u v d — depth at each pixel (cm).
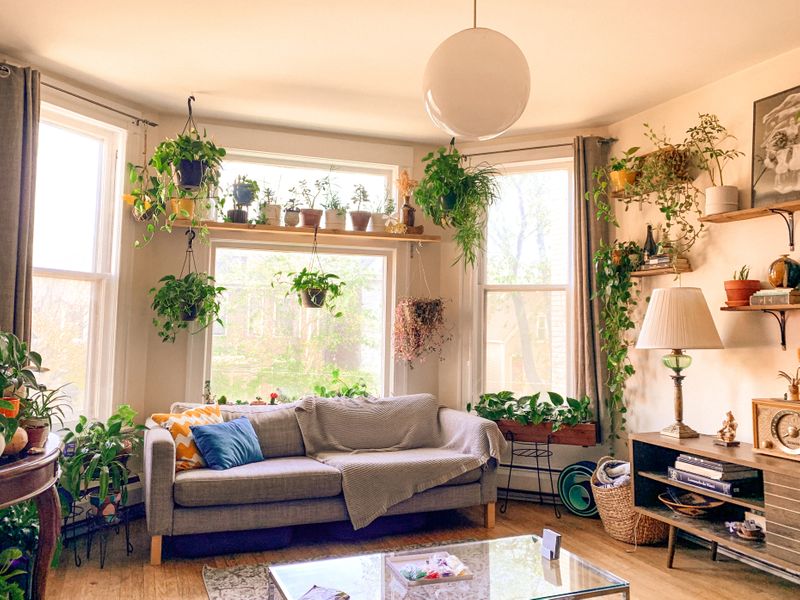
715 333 329
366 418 409
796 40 312
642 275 400
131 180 379
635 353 416
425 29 305
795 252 314
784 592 289
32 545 256
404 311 449
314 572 229
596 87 374
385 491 350
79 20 300
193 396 421
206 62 346
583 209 429
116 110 391
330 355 462
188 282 396
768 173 326
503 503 435
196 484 316
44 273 357
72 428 369
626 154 393
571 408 421
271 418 392
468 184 413
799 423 277
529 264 466
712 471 301
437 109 191
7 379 208
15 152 316
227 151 441
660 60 336
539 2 278
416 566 230
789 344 315
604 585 221
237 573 303
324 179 467
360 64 346
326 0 279
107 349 388
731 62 338
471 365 466
